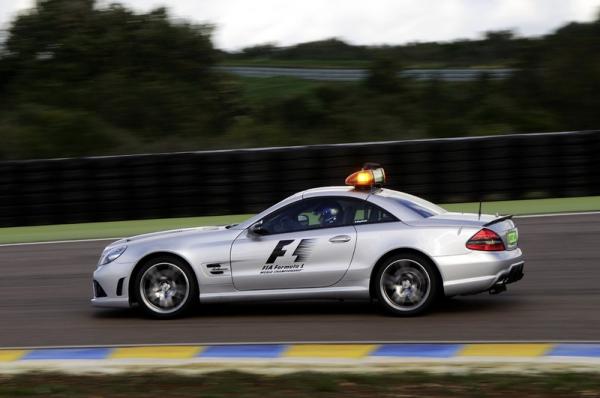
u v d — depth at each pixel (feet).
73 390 64.69
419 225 85.97
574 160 172.76
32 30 336.08
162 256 90.07
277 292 87.61
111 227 171.63
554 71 297.74
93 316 94.38
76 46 329.93
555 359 67.97
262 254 87.71
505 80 320.91
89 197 174.19
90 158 174.70
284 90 415.23
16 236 166.20
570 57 297.12
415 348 73.46
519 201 174.19
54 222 174.40
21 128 264.93
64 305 101.35
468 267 84.02
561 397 58.34
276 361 70.90
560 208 163.73
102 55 330.95
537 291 97.50
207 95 323.16
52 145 261.44
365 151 173.58
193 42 339.16
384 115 291.79
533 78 307.58
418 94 327.26
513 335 77.36
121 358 74.79
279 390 62.39
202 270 88.58
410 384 62.44
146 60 332.39
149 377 67.05
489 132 272.51
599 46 296.30
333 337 79.10
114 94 303.48
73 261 132.16
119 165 174.09
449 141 173.06
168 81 322.55
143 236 94.53
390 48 488.85
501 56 442.09
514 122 290.15
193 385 64.85
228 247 88.58
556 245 126.72
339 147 173.58
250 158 173.88
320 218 88.28
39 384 67.36
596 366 65.46
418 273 85.15
